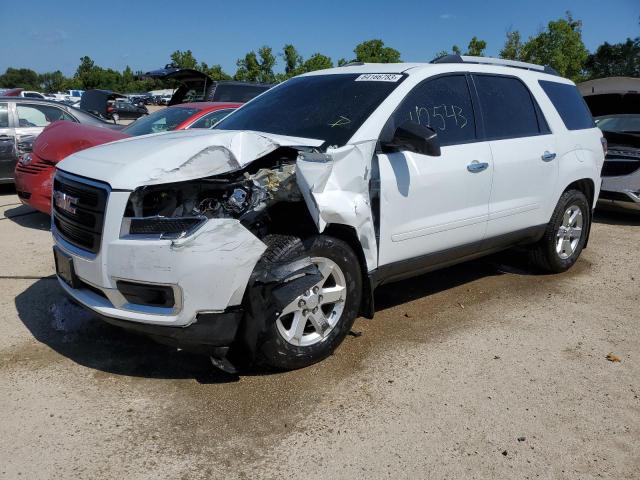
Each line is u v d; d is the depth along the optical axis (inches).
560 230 218.5
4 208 328.5
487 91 187.2
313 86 182.9
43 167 270.7
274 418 123.3
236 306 127.0
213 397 130.6
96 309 128.6
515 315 184.1
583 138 221.0
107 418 121.7
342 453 112.7
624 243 282.8
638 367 151.3
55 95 1827.0
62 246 139.0
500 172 182.4
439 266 179.0
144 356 149.0
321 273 137.6
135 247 120.2
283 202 138.9
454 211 170.4
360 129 149.6
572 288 211.8
